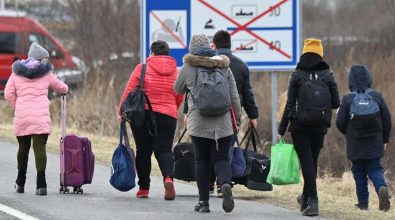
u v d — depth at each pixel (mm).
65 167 27656
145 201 26625
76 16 79438
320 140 24375
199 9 45125
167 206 25562
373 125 26953
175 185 31344
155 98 26781
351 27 87250
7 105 62094
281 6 45094
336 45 84250
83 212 23984
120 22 77750
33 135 26844
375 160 27297
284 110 24297
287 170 25078
